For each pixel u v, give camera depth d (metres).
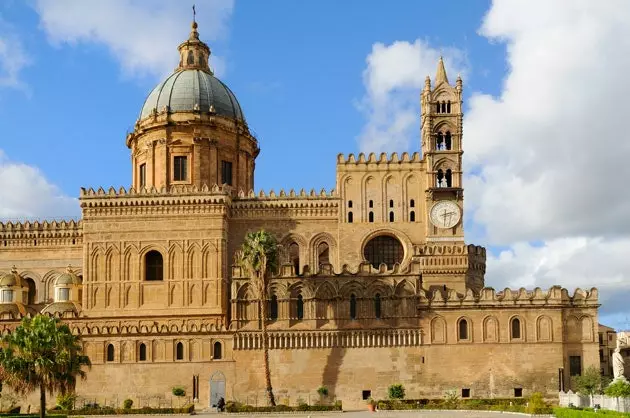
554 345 93.56
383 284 95.38
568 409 69.56
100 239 103.56
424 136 105.50
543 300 94.44
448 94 104.19
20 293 107.19
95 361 94.81
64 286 105.38
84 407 90.62
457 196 102.56
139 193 103.94
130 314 101.50
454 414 80.12
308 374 93.50
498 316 94.31
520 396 92.38
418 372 93.31
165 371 94.44
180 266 102.62
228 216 106.12
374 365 93.56
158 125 113.38
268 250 93.50
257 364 94.06
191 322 100.75
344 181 106.12
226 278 103.44
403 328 94.06
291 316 95.00
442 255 101.06
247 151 119.38
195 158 112.50
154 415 84.69
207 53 123.69
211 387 93.81
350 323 94.69
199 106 114.06
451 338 93.88
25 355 71.75
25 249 111.38
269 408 86.50
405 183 105.75
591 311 94.88
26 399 92.56
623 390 75.31
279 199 106.50
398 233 104.50
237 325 95.12
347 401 92.88
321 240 105.81
